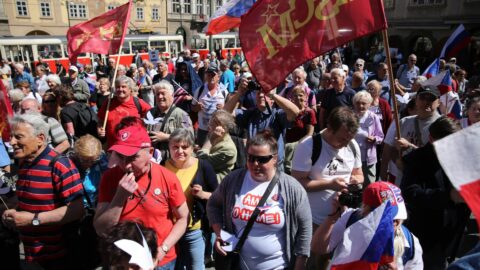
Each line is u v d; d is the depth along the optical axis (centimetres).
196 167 313
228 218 257
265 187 249
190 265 311
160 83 447
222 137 364
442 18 2512
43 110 530
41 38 2105
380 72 822
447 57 762
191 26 4900
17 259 308
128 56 2381
